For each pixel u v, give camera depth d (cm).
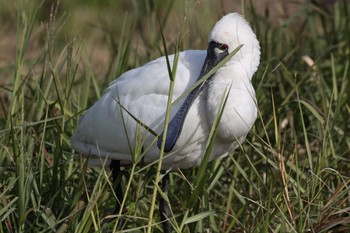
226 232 1013
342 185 982
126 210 1068
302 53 1434
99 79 1442
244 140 1132
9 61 1605
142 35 1476
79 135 1122
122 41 1419
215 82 1022
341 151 1193
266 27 1429
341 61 1426
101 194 952
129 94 1072
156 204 1162
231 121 1018
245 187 1158
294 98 1288
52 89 1265
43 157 1043
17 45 1169
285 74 1298
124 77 1098
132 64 1416
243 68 1028
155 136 993
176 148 1045
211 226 1065
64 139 1168
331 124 1180
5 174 1043
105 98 1098
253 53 1038
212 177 1053
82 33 1941
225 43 1020
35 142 1091
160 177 941
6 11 1989
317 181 1019
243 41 1024
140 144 975
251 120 1034
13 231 1008
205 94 1029
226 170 1134
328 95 1320
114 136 1077
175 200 1142
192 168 1167
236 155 1188
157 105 1048
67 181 1008
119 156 1086
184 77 1041
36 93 1166
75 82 1325
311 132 1270
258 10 1861
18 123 1095
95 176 1150
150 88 1056
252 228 981
